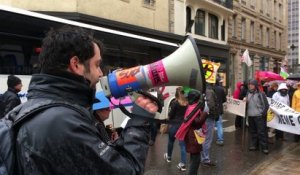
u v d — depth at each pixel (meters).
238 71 35.41
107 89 2.20
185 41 2.23
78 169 1.58
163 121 2.04
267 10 43.72
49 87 1.71
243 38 37.12
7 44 9.16
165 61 2.19
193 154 6.74
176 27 25.78
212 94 8.72
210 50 30.25
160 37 23.69
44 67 1.74
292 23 90.06
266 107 10.06
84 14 17.66
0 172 1.62
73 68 1.75
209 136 8.59
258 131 10.09
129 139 1.87
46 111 1.62
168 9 25.08
